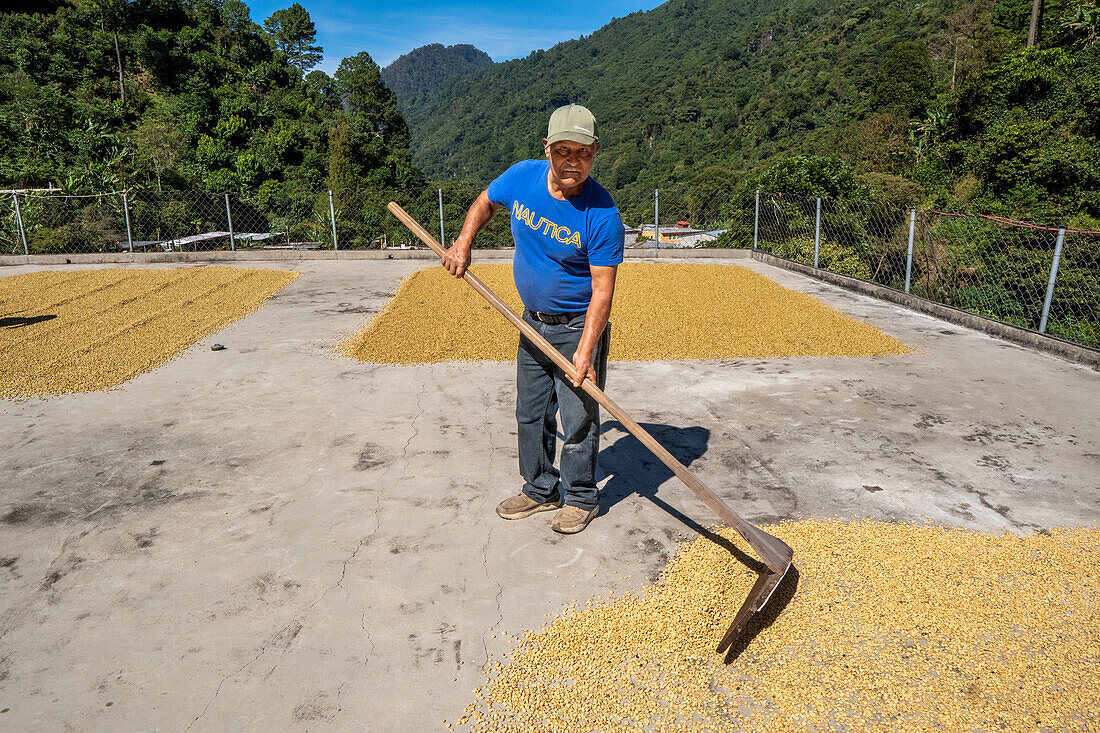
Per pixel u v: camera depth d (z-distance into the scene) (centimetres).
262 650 224
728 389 484
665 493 329
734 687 207
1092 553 276
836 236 1148
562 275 266
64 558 276
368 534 293
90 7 8025
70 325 682
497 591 254
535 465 300
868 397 468
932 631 229
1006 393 476
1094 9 3506
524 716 197
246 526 300
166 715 197
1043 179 2597
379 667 216
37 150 5462
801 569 262
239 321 712
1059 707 197
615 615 238
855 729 191
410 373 525
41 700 202
